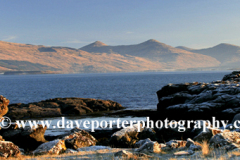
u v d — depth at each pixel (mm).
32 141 22625
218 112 34062
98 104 53531
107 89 112812
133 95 83188
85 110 49844
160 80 196875
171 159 13023
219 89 38844
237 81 49281
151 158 13703
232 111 32969
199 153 13961
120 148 19531
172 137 23281
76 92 102438
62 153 17875
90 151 17781
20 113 45344
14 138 22375
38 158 15125
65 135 21719
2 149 16125
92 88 122188
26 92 106625
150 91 96875
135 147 19266
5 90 118438
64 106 49844
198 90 43781
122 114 46250
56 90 116062
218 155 13258
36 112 46125
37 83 191250
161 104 46594
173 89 49125
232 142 14805
